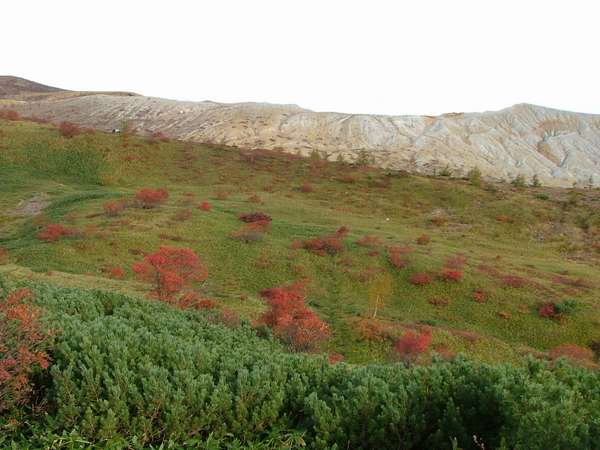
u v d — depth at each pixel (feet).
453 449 20.75
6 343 24.43
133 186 310.04
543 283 185.37
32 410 23.63
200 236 206.08
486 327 155.74
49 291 43.55
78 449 21.31
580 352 132.05
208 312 53.88
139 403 22.85
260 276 179.42
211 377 24.95
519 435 19.36
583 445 18.29
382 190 330.34
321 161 392.06
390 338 124.06
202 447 22.29
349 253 201.26
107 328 31.37
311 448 22.29
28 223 222.89
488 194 327.26
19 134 337.72
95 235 190.70
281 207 275.18
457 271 183.73
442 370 26.55
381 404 23.35
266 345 43.11
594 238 271.49
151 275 125.59
